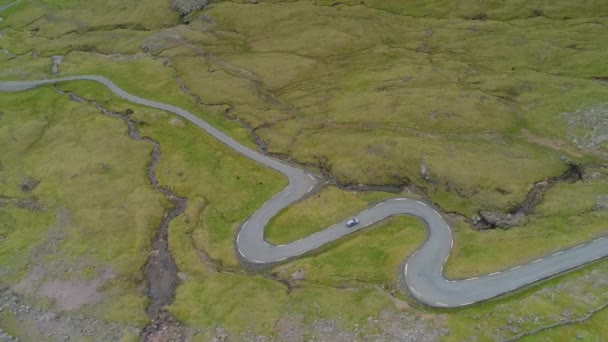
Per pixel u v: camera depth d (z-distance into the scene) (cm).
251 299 8112
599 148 9925
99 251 9500
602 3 15550
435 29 15838
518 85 12394
